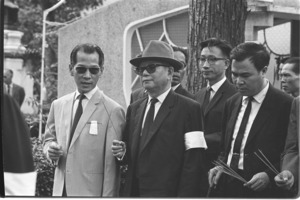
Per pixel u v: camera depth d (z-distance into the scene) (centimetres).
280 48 1083
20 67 1285
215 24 754
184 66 684
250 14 973
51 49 1285
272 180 580
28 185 498
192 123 584
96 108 605
